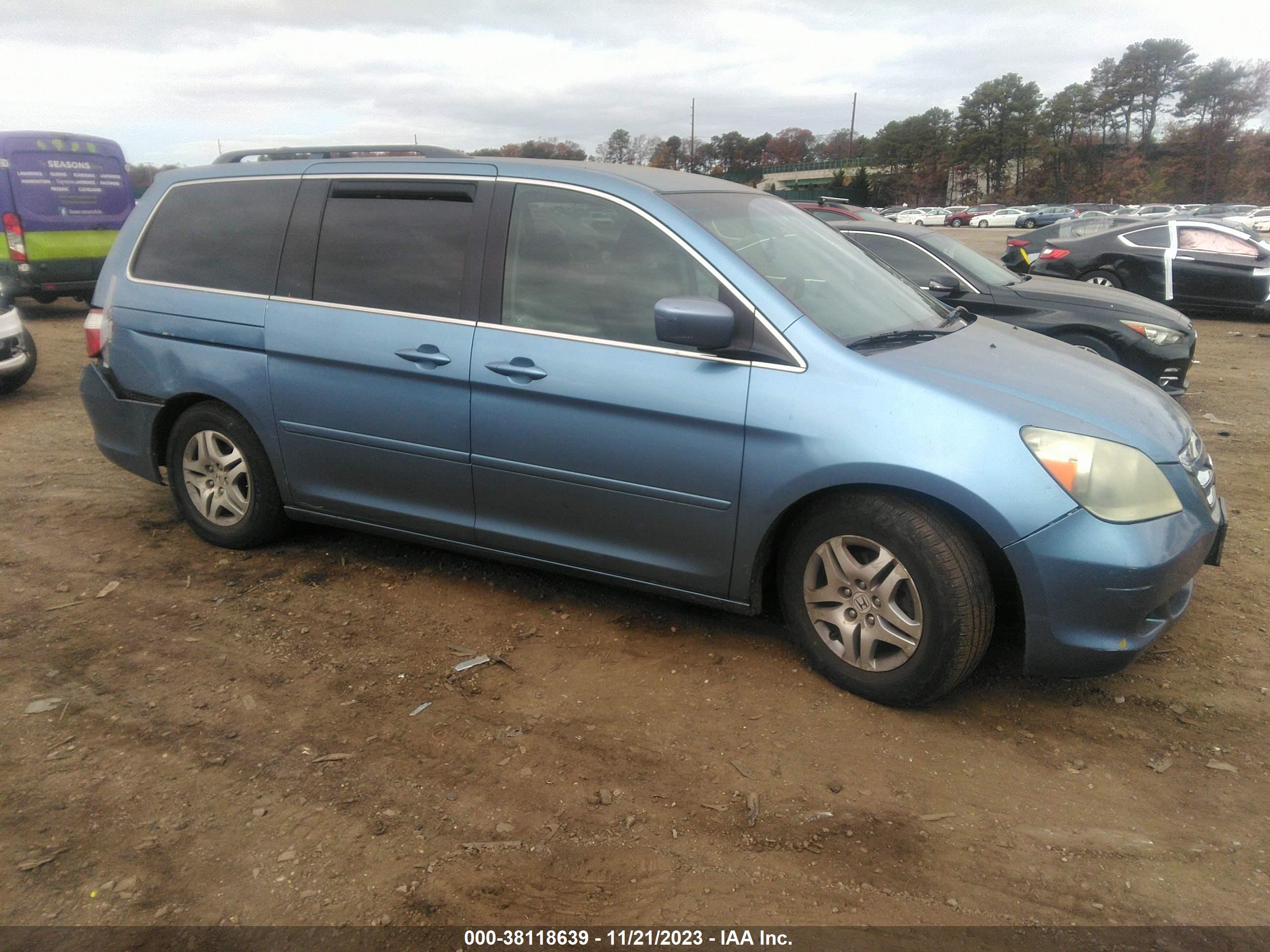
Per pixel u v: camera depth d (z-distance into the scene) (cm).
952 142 10138
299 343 383
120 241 445
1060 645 284
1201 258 1222
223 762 279
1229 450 637
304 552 439
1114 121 9519
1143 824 258
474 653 347
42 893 226
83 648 347
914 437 284
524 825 253
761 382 304
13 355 754
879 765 282
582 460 334
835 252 391
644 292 326
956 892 232
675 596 341
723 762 283
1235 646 354
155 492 527
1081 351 382
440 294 359
